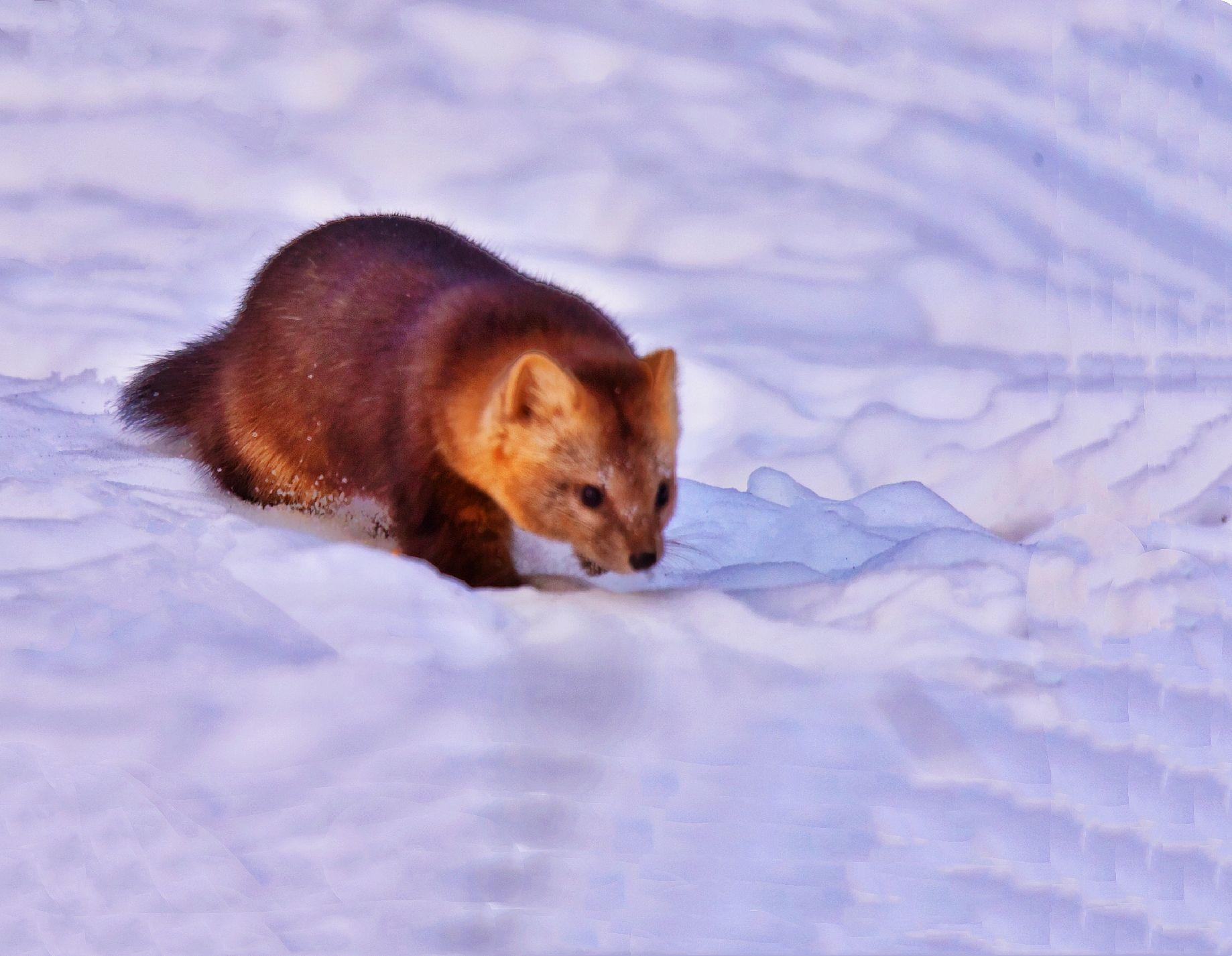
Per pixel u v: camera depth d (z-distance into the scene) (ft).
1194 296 62.08
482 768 24.93
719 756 25.95
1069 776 26.14
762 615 30.48
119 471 38.19
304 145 68.95
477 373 32.22
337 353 35.01
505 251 61.31
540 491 30.91
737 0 83.35
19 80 70.54
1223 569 37.35
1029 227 66.44
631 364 31.60
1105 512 42.78
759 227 64.03
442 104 71.87
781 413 48.75
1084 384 51.24
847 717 27.32
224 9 77.97
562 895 22.15
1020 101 77.56
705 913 21.91
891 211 66.44
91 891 21.53
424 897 21.83
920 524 40.06
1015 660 29.73
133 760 24.35
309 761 24.73
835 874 23.00
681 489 41.93
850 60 79.56
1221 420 48.14
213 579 29.84
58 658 26.63
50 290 54.65
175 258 59.31
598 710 26.73
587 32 78.02
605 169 67.46
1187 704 29.17
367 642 27.91
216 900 21.49
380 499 34.78
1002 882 23.02
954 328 57.88
